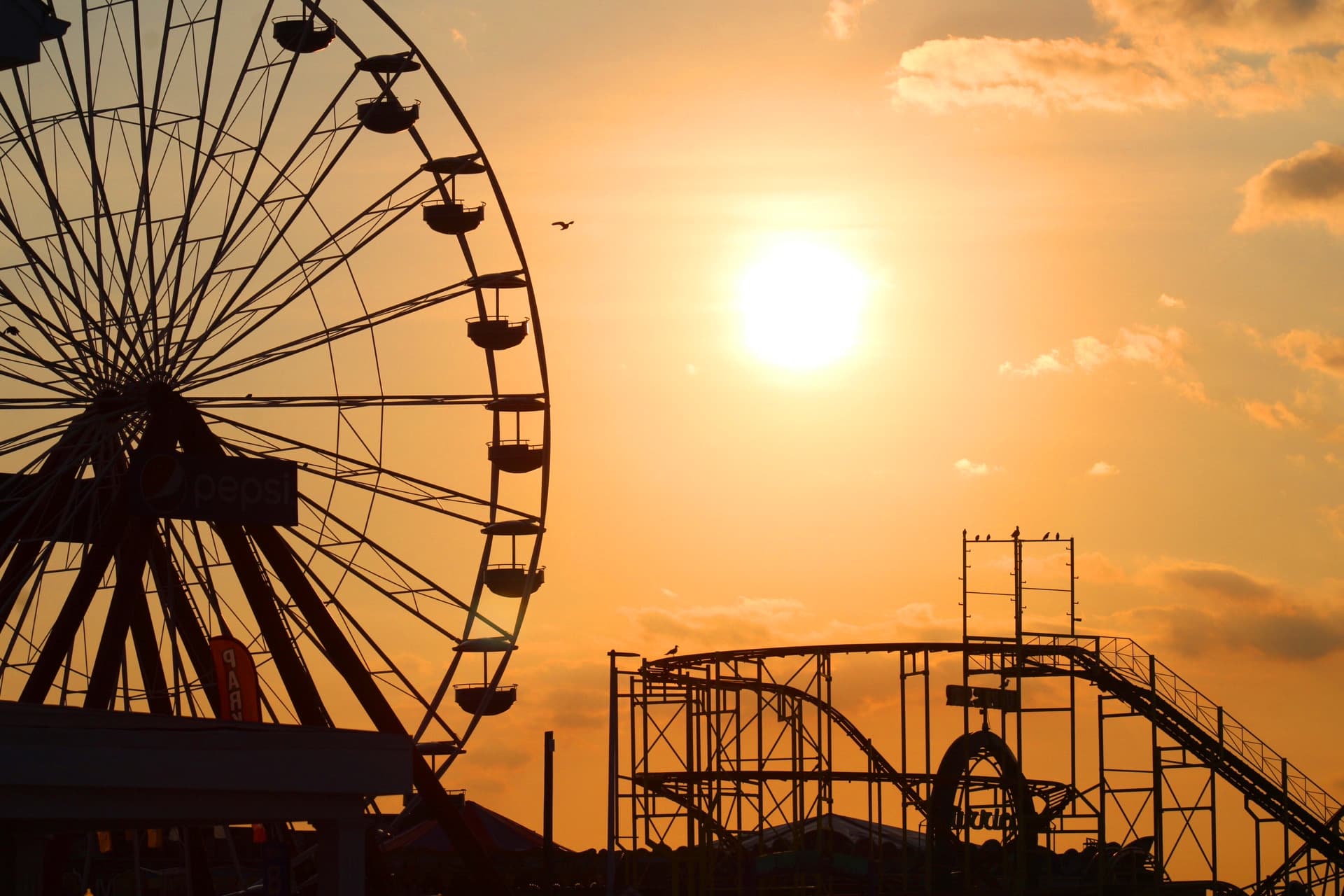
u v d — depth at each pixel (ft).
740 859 330.75
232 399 232.73
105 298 228.22
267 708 233.96
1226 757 330.54
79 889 337.72
